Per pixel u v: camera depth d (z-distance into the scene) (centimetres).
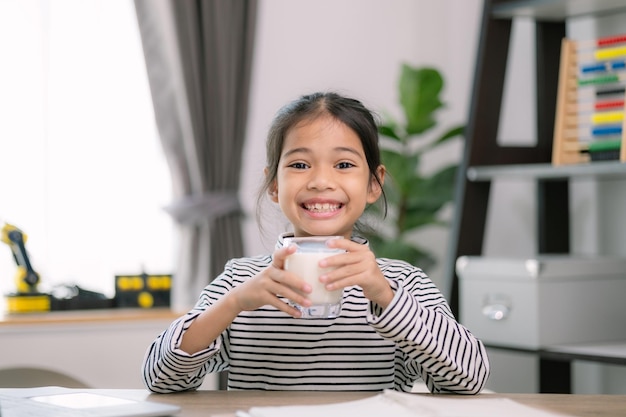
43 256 336
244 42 348
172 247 354
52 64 339
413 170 355
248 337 156
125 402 120
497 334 258
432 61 390
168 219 354
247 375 156
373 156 160
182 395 135
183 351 133
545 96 296
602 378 297
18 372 297
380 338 155
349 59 384
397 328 130
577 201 307
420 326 131
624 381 289
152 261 352
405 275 163
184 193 342
